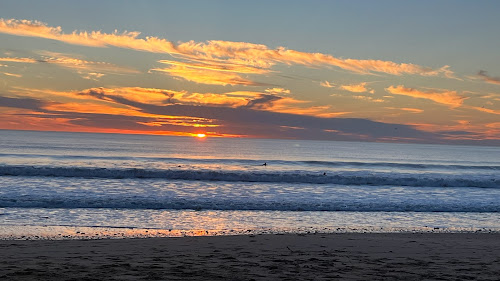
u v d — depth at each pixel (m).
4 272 7.08
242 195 23.08
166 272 7.41
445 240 12.09
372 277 7.41
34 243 10.48
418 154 111.38
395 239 12.09
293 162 51.41
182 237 11.78
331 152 108.62
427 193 26.20
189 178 29.80
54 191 22.03
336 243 11.24
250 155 80.62
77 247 10.02
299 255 9.49
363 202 20.91
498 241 12.14
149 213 16.77
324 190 26.28
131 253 9.36
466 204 21.09
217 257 9.03
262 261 8.69
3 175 27.88
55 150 74.44
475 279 7.43
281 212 17.92
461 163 73.19
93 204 17.89
